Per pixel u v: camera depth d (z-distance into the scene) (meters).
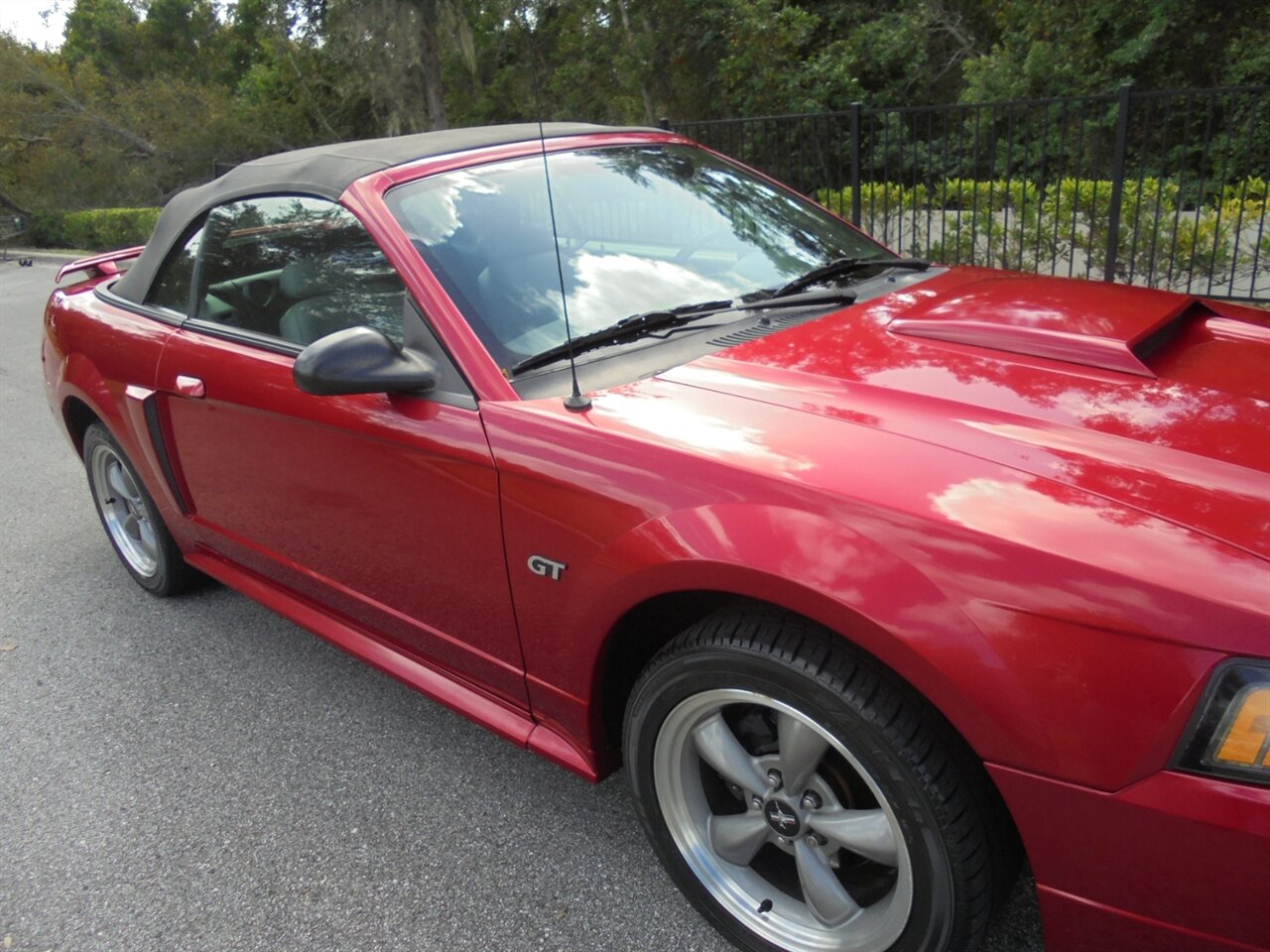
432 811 2.58
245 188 2.94
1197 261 6.65
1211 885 1.36
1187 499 1.53
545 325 2.30
